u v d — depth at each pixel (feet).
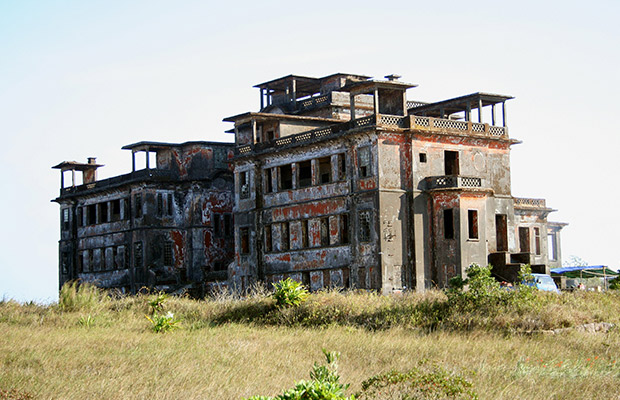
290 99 244.42
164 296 148.87
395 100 199.62
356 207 189.47
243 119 219.82
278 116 213.87
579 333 107.34
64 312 144.25
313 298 136.67
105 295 161.99
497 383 72.74
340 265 192.54
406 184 189.06
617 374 79.30
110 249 267.39
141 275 251.19
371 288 184.24
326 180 207.51
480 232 189.98
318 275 198.90
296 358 88.38
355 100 232.94
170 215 255.70
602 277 217.15
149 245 250.37
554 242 285.02
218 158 262.06
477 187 189.67
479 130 201.87
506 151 207.31
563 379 74.95
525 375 76.54
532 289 124.26
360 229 188.34
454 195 187.32
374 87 188.55
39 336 108.68
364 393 66.08
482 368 79.20
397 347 95.20
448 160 201.05
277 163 212.02
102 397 68.03
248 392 69.26
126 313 145.28
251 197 217.77
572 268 216.74
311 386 54.75
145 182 251.80
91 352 93.04
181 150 260.42
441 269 187.32
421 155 191.42
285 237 209.36
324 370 62.34
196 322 133.18
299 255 203.62
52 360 86.94
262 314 137.69
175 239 255.09
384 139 186.60
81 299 148.56
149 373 78.43
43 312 143.74
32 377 76.18
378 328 119.24
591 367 81.97
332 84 243.40
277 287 139.13
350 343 99.50
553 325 110.42
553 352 92.22
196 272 253.24
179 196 258.16
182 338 108.27
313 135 202.18
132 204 257.14
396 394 65.36
